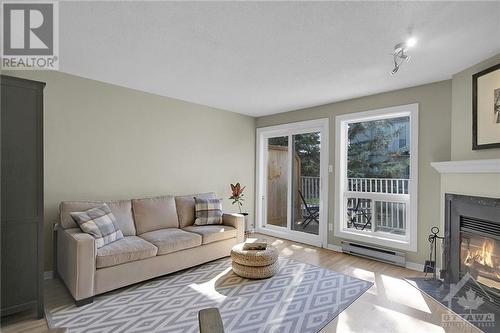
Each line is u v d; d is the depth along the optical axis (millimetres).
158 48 2430
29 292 2174
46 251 2951
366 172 4004
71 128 3121
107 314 2250
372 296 2604
